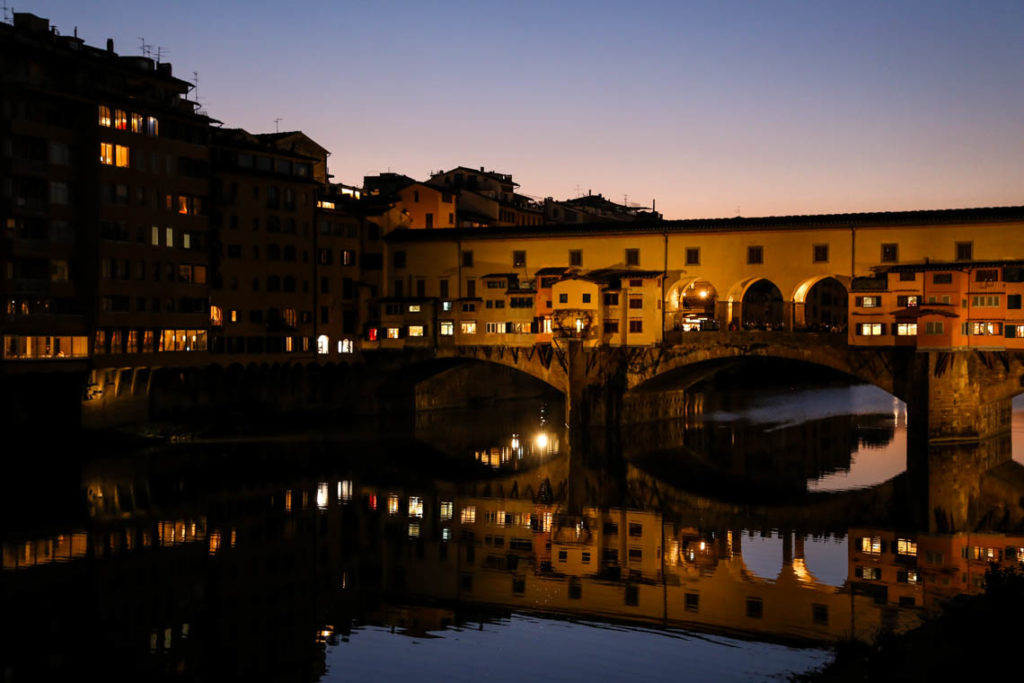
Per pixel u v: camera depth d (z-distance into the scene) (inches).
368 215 3905.0
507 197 5551.2
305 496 2472.9
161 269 3009.4
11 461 2630.4
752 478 2812.5
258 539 2055.9
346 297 3823.8
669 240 3476.9
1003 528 2197.3
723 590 1744.6
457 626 1555.1
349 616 1605.6
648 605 1662.2
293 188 3599.9
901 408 4645.7
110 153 2837.1
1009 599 1162.0
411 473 2829.7
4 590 1684.3
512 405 4697.3
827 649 1432.1
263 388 3538.4
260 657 1413.6
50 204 2719.0
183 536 2055.9
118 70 2915.8
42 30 2832.2
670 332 3449.8
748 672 1342.3
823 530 2192.4
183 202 3088.1
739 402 4859.7
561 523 2260.1
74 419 2810.0
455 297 3804.1
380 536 2116.1
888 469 2928.2
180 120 3068.4
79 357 2758.4
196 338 3161.9
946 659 1095.0
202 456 2913.4
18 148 2650.1
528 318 3646.7
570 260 3634.4
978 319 3011.8
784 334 3267.7
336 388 3811.5
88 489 2443.4
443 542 2080.5
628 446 3363.7
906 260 3132.4
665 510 2401.6
